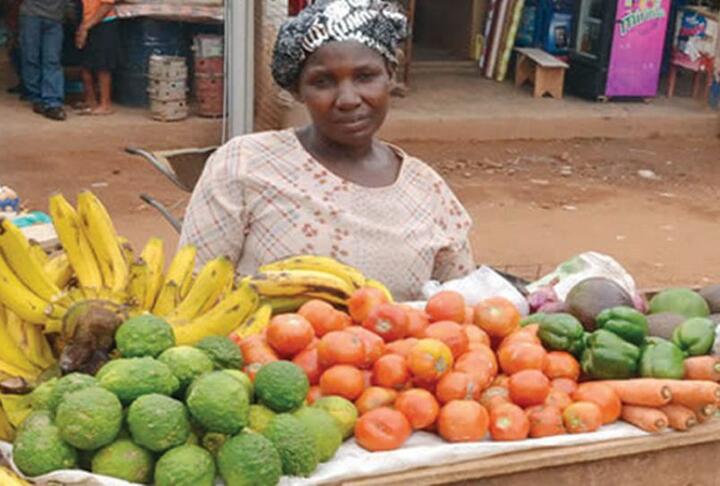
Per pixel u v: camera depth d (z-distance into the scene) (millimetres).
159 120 9609
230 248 2859
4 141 9031
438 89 11828
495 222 8070
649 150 10797
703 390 2092
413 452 1956
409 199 2939
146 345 1967
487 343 2320
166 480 1764
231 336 2266
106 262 2291
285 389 1934
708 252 7633
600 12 11656
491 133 10797
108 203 7926
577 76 11992
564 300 2617
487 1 12797
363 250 2822
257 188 2816
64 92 10133
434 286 2723
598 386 2152
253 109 9062
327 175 2852
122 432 1825
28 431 1807
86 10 9328
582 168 9922
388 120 10398
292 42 2740
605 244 7691
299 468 1854
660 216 8469
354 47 2703
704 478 2201
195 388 1821
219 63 9695
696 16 11820
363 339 2148
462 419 2010
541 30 12234
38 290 2146
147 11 9609
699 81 12109
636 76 11727
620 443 2084
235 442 1807
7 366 2098
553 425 2074
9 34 10586
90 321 2020
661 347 2205
